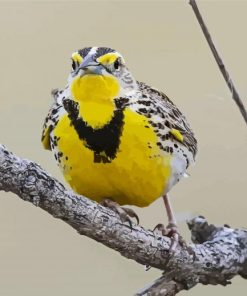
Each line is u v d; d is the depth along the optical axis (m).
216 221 3.71
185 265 3.54
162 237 3.54
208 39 3.50
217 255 3.56
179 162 3.57
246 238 3.58
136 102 3.56
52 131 3.57
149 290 3.54
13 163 3.48
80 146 3.55
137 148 3.55
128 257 3.53
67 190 3.49
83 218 3.50
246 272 3.57
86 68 3.55
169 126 3.56
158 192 3.57
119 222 3.51
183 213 3.63
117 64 3.56
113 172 3.55
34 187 3.48
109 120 3.55
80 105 3.55
